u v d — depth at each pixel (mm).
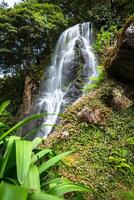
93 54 9945
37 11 12562
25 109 11273
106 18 10836
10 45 12211
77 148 4035
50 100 10453
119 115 4625
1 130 2180
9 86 13617
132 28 4883
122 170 3701
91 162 3791
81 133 4297
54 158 2023
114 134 4289
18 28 11797
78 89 9516
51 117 9594
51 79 11219
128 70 5059
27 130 9820
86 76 9875
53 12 12734
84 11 13453
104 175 3611
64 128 4395
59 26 12680
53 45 12469
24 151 1740
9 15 11734
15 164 1837
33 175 1774
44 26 12023
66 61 10883
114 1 11016
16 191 1288
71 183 1888
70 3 14117
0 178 1749
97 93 4973
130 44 4840
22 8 11805
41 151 2176
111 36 8219
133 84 5168
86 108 4566
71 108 4801
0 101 13289
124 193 3371
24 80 13164
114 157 3867
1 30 11750
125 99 4887
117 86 5121
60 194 1774
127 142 4141
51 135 4438
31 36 11945
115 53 5137
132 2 9781
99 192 3352
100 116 4527
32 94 11539
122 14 10414
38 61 12938
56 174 2385
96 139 4203
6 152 1877
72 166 3615
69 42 11555
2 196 1268
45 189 1956
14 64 13047
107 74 5426
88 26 11359
